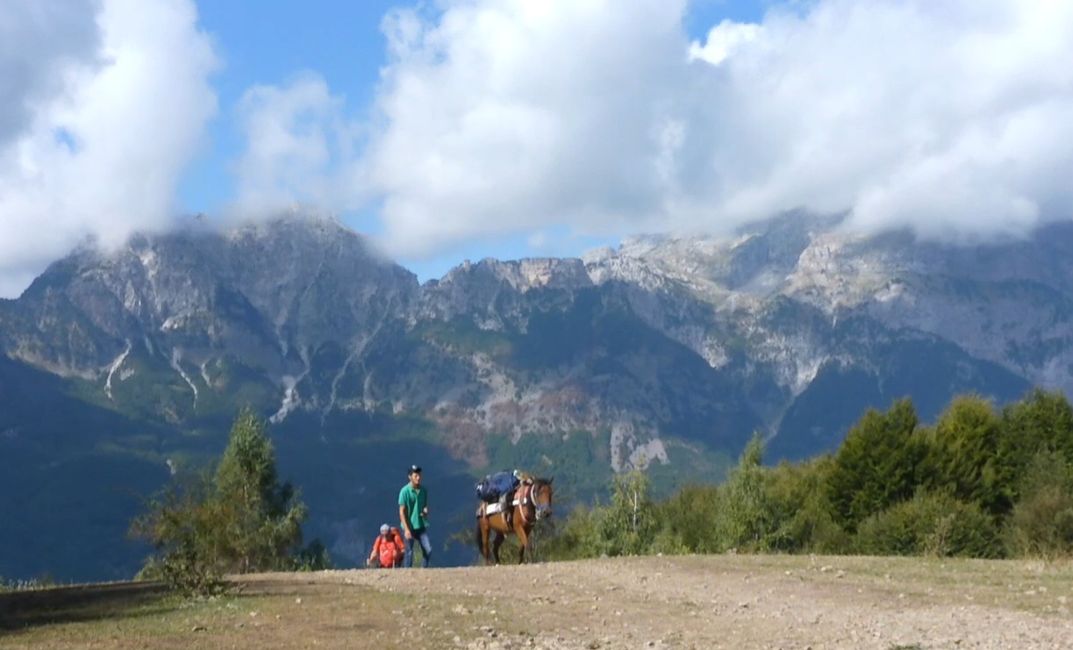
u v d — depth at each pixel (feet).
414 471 97.35
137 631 51.85
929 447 181.57
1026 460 179.01
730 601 70.59
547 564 92.27
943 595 74.54
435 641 51.11
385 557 109.81
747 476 170.50
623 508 179.32
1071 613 66.90
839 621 63.46
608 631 57.06
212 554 88.84
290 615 57.36
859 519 175.83
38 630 52.24
